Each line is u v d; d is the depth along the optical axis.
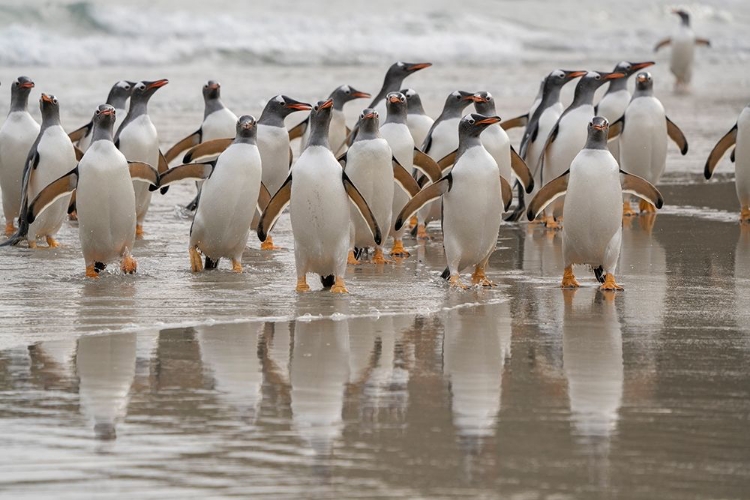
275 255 17.27
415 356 11.16
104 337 11.75
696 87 46.53
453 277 14.59
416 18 62.16
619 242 14.26
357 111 34.50
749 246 17.70
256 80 43.22
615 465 8.14
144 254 17.02
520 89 42.16
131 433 8.77
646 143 20.83
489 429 8.88
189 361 10.87
